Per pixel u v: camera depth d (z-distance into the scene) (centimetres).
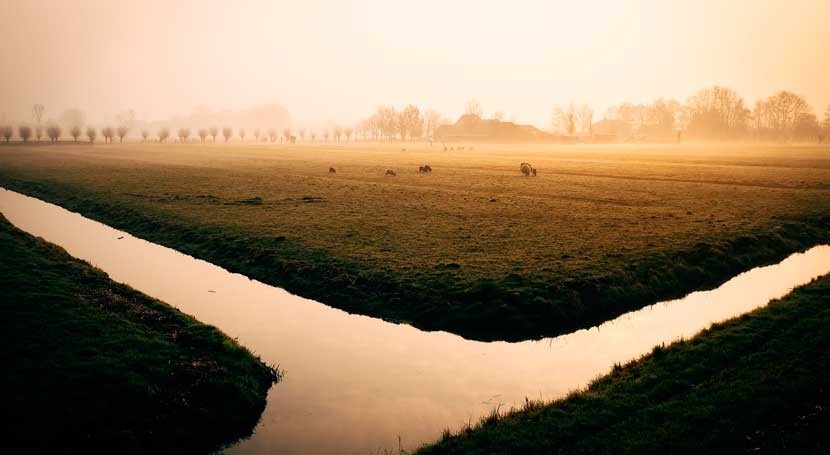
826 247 3192
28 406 1266
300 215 3803
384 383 1557
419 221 3588
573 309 2073
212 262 2852
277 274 2555
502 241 2992
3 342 1582
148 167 7806
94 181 5856
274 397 1479
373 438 1284
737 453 1113
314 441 1278
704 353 1602
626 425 1240
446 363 1695
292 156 11094
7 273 2256
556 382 1562
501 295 2136
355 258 2656
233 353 1659
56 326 1722
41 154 10844
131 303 2012
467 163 8931
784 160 9100
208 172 7050
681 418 1252
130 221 3800
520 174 6794
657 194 4853
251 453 1234
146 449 1206
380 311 2123
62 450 1146
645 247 2831
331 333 1927
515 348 1814
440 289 2223
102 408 1291
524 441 1201
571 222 3534
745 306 2202
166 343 1666
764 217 3669
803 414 1245
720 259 2748
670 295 2355
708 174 6638
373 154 12175
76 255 2948
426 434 1298
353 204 4300
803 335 1681
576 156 11188
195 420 1324
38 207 4653
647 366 1555
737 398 1321
